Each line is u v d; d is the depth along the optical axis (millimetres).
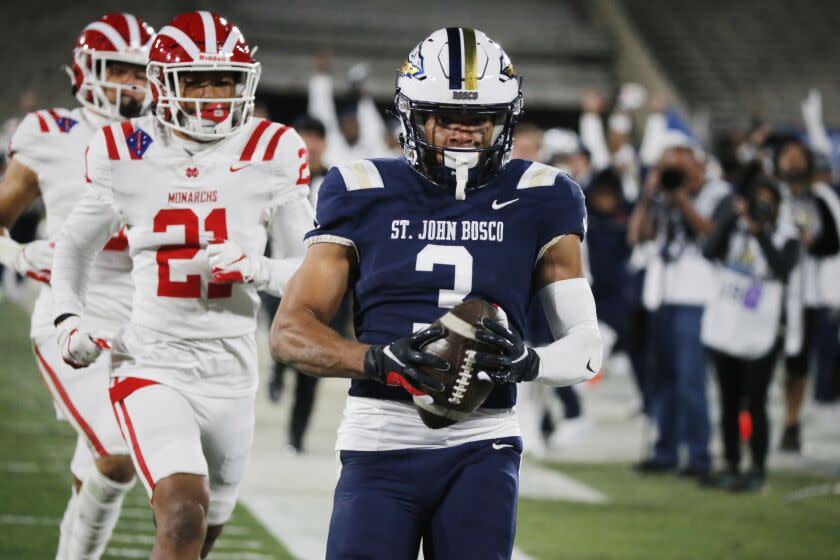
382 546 9227
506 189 9695
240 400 12234
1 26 75312
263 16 74750
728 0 76625
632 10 75688
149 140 11953
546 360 9203
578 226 9773
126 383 11820
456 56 9414
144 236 11930
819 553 18344
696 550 18297
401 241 9531
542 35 75438
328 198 9656
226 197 11992
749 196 22422
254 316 12391
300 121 26203
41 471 21828
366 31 74688
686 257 23469
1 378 31984
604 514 20594
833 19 76000
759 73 71938
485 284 9484
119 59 13648
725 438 23219
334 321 27078
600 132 41844
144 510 19703
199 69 11586
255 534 18266
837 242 26797
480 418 9617
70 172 13812
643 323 27453
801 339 24766
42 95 73250
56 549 16750
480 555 9250
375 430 9500
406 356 8859
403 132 9641
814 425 30781
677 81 70812
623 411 32281
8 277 50125
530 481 23234
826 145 35062
